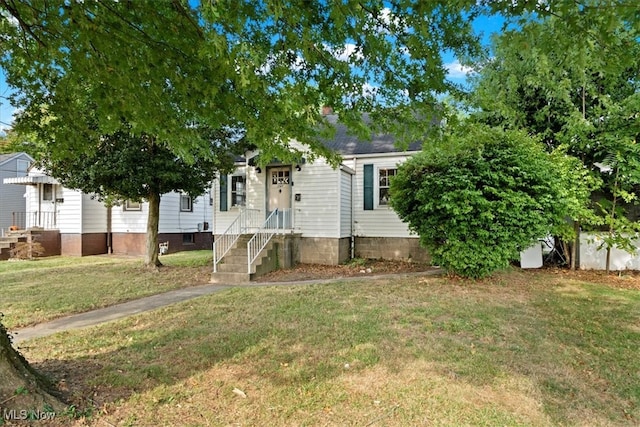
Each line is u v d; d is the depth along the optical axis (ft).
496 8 8.89
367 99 13.57
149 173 33.24
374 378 12.15
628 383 12.26
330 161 20.31
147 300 24.00
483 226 26.91
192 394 11.08
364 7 9.73
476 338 15.90
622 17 8.00
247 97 13.10
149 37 11.44
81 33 11.45
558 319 18.88
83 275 34.09
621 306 21.50
